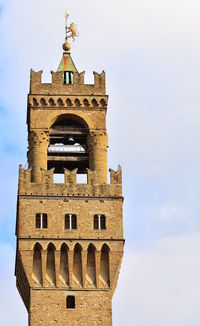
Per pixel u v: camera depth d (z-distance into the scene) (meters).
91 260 154.62
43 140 165.25
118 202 158.12
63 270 153.50
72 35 178.25
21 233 153.88
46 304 150.50
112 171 160.25
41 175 159.38
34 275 152.50
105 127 167.38
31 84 169.00
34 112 167.25
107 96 169.50
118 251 154.62
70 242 154.25
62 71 171.38
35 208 156.12
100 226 156.25
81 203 157.25
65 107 168.25
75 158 167.00
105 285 152.75
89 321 149.88
